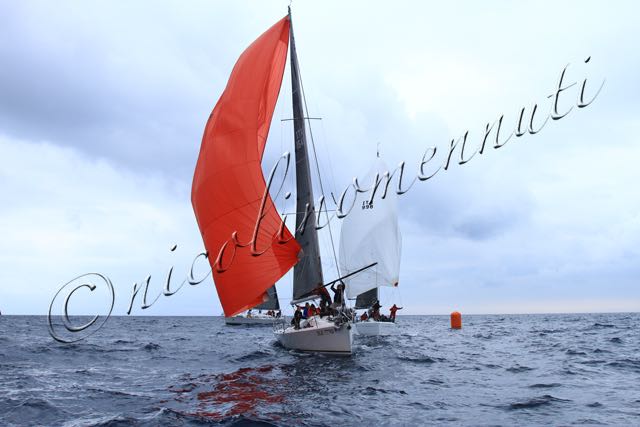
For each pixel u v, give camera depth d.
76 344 19.75
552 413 7.68
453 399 8.79
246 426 6.86
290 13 17.66
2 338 22.62
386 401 8.56
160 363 13.85
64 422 7.14
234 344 20.22
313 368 12.30
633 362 13.61
